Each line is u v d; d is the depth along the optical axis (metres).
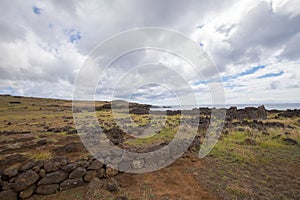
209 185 4.72
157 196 4.17
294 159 6.72
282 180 5.00
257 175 5.33
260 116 20.41
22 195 3.84
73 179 4.46
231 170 5.75
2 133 10.82
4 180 3.86
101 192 4.11
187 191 4.43
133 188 4.58
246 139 9.64
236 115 21.11
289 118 20.06
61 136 9.90
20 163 5.05
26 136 9.75
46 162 4.36
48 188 4.12
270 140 9.70
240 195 4.19
